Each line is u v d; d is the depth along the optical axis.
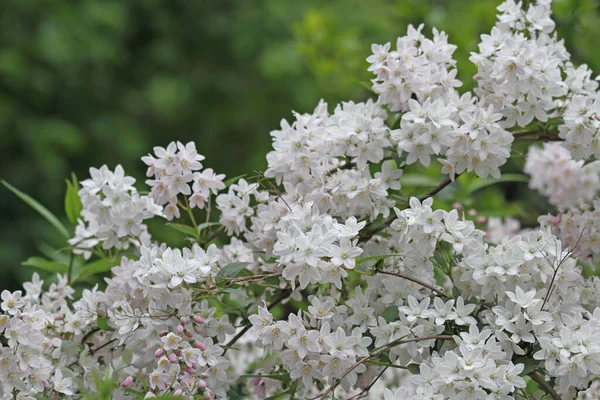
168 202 1.15
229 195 1.15
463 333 1.03
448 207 1.35
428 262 1.09
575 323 1.04
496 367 1.02
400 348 1.06
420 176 1.41
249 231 1.17
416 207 1.06
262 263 1.16
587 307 1.10
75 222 1.26
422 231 1.07
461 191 1.34
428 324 1.06
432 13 1.64
